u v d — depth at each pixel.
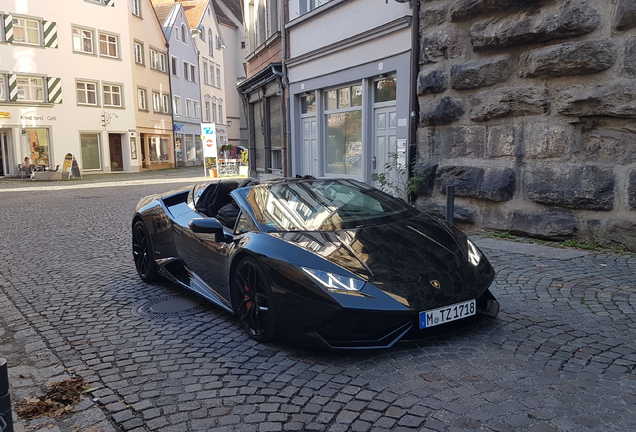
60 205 14.68
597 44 6.12
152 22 40.28
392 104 10.20
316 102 13.05
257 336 3.82
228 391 3.11
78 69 32.88
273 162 17.52
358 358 3.48
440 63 8.26
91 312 4.86
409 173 9.00
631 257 5.79
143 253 5.95
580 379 3.06
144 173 35.34
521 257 6.04
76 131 33.09
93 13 33.62
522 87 6.95
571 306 4.32
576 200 6.44
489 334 3.80
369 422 2.69
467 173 7.86
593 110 6.21
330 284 3.33
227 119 62.09
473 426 2.59
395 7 9.52
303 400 2.96
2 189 21.95
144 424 2.77
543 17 6.61
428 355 3.47
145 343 4.00
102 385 3.27
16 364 3.67
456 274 3.62
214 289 4.51
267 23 15.97
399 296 3.32
